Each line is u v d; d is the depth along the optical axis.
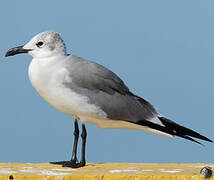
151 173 9.60
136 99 11.85
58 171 10.01
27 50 11.18
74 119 11.61
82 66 11.13
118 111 11.33
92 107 11.03
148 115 11.80
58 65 10.98
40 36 11.12
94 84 11.09
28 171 9.93
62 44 11.23
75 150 11.48
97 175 9.23
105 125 11.70
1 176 9.16
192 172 9.82
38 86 11.02
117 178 9.20
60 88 10.85
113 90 11.39
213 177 9.36
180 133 11.72
